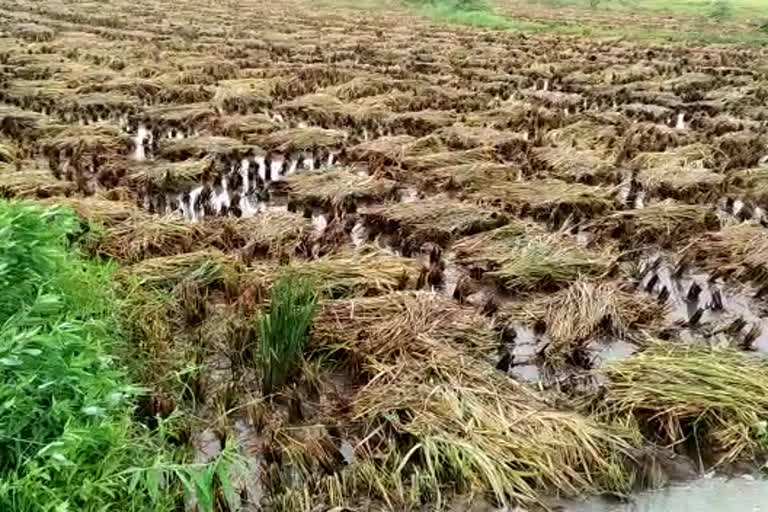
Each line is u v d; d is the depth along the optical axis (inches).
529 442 221.6
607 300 298.0
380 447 224.7
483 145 507.2
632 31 1246.9
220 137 508.7
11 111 545.6
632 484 219.0
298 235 358.9
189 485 189.0
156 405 234.4
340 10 1456.7
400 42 989.8
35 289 247.8
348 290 305.7
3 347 187.5
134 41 920.9
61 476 180.4
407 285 318.3
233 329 274.4
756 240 353.4
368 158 486.9
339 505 206.1
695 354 265.1
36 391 191.3
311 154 504.7
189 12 1277.1
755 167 486.9
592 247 364.2
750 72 818.2
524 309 301.0
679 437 234.4
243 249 341.1
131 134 541.3
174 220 361.4
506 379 250.5
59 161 471.8
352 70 759.7
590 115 608.4
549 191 416.8
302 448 221.3
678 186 441.4
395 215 378.6
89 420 196.5
